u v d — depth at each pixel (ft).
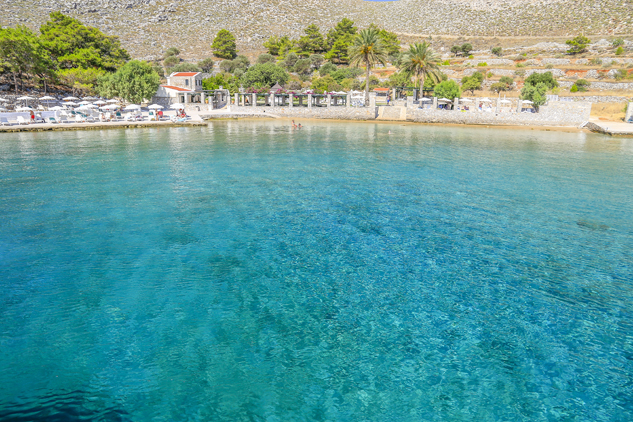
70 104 200.95
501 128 204.85
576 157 118.32
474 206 67.56
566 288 40.88
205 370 28.32
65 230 53.47
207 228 55.47
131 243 49.83
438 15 596.29
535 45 420.77
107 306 36.01
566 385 27.58
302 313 35.73
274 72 308.19
